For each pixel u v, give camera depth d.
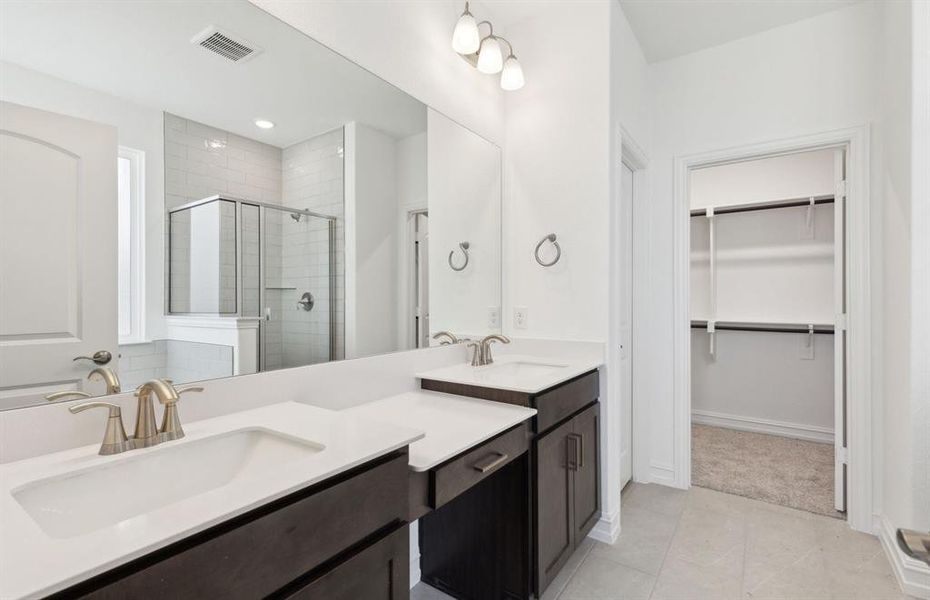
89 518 0.80
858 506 2.17
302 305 1.44
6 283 0.86
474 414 1.48
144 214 1.07
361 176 1.64
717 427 3.84
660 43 2.62
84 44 0.97
